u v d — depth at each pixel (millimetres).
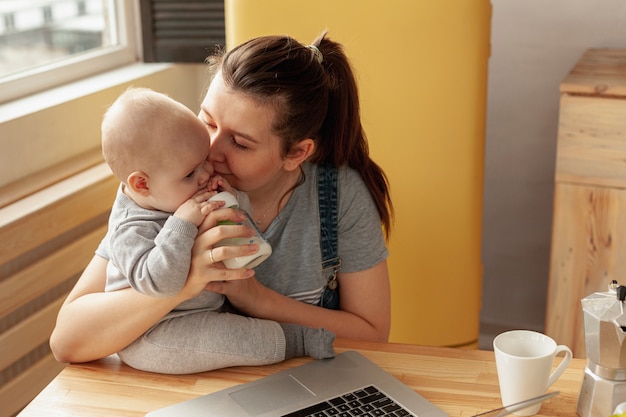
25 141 1789
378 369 1151
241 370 1171
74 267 1793
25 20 2008
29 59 2039
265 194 1371
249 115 1207
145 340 1173
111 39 2365
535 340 1076
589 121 1826
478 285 1824
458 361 1182
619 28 2221
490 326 2555
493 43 2322
